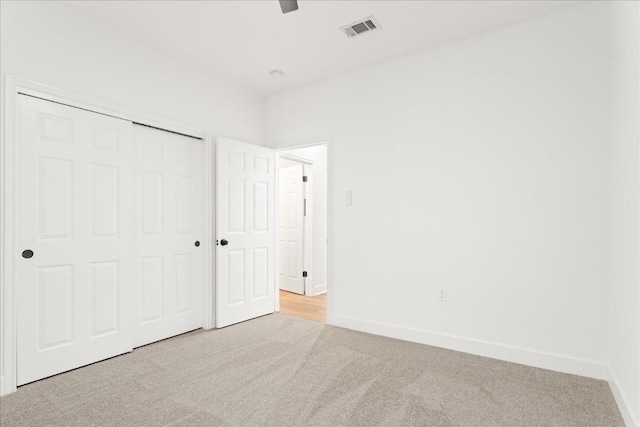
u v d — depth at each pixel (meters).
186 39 2.92
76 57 2.51
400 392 2.15
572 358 2.44
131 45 2.87
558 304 2.50
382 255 3.32
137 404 2.00
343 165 3.59
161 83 3.09
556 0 2.38
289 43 2.98
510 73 2.71
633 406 1.74
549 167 2.55
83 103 2.54
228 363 2.59
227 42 2.97
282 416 1.88
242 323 3.67
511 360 2.65
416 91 3.14
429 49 3.07
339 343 3.04
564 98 2.50
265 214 4.05
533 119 2.61
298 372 2.43
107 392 2.14
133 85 2.88
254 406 1.98
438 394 2.12
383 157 3.33
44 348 2.33
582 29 2.44
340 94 3.62
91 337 2.58
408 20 2.63
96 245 2.62
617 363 2.08
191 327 3.38
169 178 3.21
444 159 2.99
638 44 1.71
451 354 2.80
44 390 2.16
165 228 3.16
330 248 3.66
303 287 5.21
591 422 1.83
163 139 3.16
